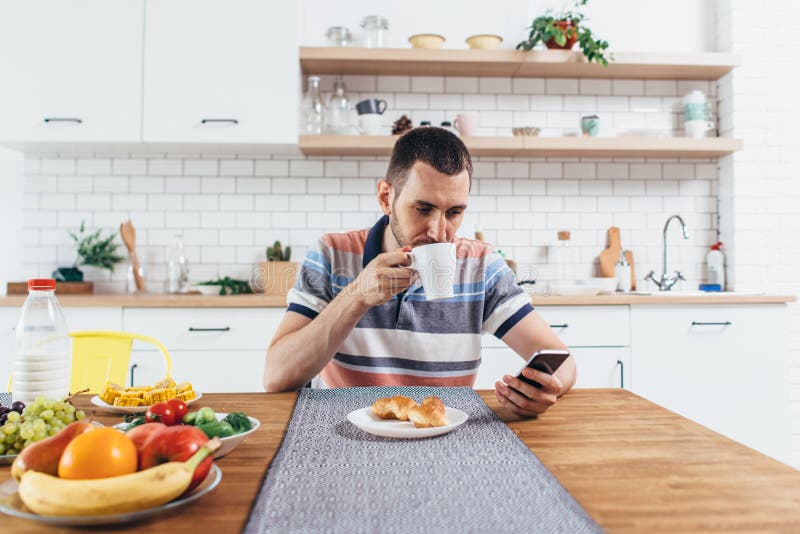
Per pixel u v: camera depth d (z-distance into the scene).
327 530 0.57
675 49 3.36
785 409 2.73
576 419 1.02
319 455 0.82
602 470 0.75
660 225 3.33
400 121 3.05
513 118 3.30
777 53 3.25
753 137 3.23
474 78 3.28
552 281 3.28
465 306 1.48
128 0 2.80
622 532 0.57
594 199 3.31
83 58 2.79
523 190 3.29
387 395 1.23
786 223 3.23
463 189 1.24
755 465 0.77
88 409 1.13
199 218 3.21
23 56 2.78
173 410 0.86
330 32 3.05
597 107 3.33
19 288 2.79
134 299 2.54
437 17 3.28
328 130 3.04
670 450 0.84
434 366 1.45
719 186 3.33
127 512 0.57
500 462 0.78
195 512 0.62
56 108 2.79
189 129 2.82
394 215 1.31
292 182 3.23
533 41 2.99
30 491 0.56
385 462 0.79
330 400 1.18
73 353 1.67
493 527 0.58
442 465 0.77
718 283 3.22
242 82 2.83
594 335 2.67
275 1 2.84
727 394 2.71
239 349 2.58
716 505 0.63
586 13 3.34
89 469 0.58
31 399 1.05
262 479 0.72
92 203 3.18
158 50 2.81
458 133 3.05
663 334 2.70
